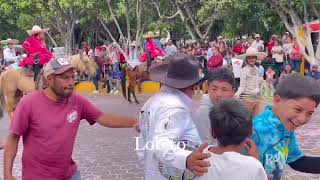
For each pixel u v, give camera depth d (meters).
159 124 2.91
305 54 16.72
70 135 3.75
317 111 12.59
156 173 2.99
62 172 3.75
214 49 17.03
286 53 18.55
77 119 3.83
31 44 12.02
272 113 2.86
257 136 2.82
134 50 22.45
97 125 11.76
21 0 26.27
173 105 2.95
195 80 3.11
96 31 35.22
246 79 9.05
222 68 3.55
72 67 3.68
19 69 11.90
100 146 9.42
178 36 34.56
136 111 14.34
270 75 16.03
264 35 27.03
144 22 25.61
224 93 3.45
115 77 19.22
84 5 24.53
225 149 2.59
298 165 3.14
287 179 6.79
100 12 24.52
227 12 24.33
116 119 3.96
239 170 2.51
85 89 19.91
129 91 16.09
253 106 3.70
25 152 3.71
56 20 28.81
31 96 3.71
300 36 16.81
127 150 8.99
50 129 3.65
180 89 3.11
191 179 2.75
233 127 2.51
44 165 3.67
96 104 16.20
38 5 26.70
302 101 2.73
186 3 24.38
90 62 16.89
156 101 3.04
